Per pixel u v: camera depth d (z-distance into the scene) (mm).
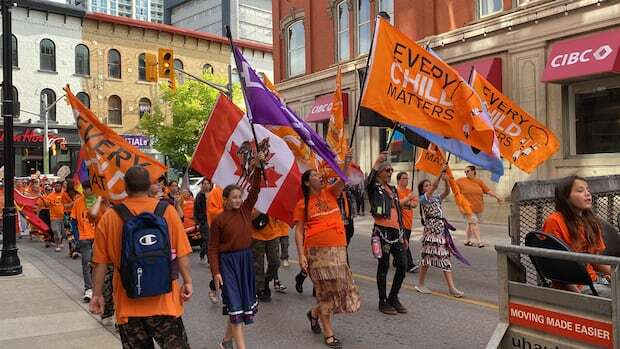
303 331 6238
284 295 8125
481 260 10633
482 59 17203
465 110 6438
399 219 6883
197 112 37188
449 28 18250
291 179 6289
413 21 19438
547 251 3082
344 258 5680
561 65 14328
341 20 23359
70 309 7176
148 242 3531
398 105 6387
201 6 91000
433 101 6457
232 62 46750
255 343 5824
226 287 5043
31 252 13570
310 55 24922
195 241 12297
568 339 3006
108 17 39844
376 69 6332
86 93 39188
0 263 9906
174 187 10766
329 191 5820
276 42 27406
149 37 42250
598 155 14250
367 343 5723
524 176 15789
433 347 5539
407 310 6961
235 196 5117
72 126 38062
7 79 10039
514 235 4488
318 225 5652
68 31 38438
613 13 13617
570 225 4027
